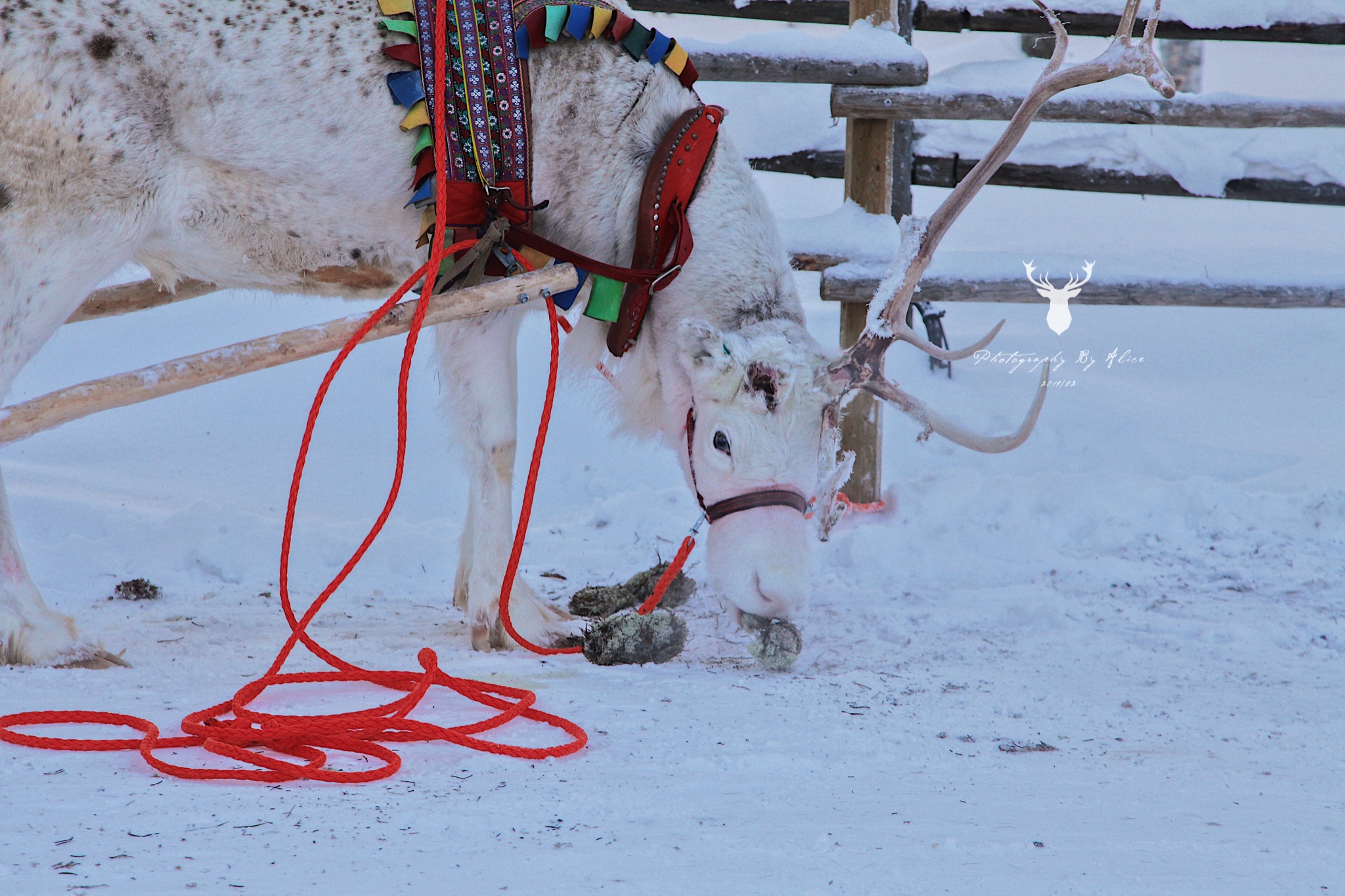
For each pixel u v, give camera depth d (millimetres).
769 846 4637
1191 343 21828
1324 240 29469
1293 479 15227
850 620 9898
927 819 5047
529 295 7695
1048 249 28734
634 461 16500
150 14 7801
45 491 14156
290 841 4629
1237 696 7594
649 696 7391
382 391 18578
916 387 18453
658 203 8672
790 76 13156
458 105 8125
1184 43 27281
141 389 6863
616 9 8914
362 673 7332
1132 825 4988
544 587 11344
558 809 5117
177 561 11969
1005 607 10492
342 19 8133
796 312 9062
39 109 7590
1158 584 11305
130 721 6289
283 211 8406
